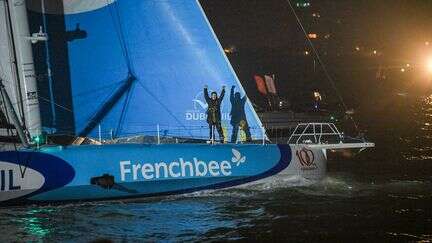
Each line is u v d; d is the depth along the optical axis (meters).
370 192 54.34
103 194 46.16
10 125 47.06
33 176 44.16
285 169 53.25
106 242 38.50
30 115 46.91
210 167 49.94
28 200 44.38
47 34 49.44
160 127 53.06
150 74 52.91
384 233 41.62
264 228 42.12
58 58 50.03
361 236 40.88
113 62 51.97
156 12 53.03
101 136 51.47
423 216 45.97
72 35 50.69
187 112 53.62
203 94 54.03
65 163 45.31
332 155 80.12
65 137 51.50
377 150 86.62
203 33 54.03
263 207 47.44
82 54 50.97
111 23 52.00
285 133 95.19
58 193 44.94
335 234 41.12
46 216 43.62
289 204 48.59
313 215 45.62
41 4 49.66
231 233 40.91
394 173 65.62
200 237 39.94
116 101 51.94
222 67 54.38
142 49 52.75
